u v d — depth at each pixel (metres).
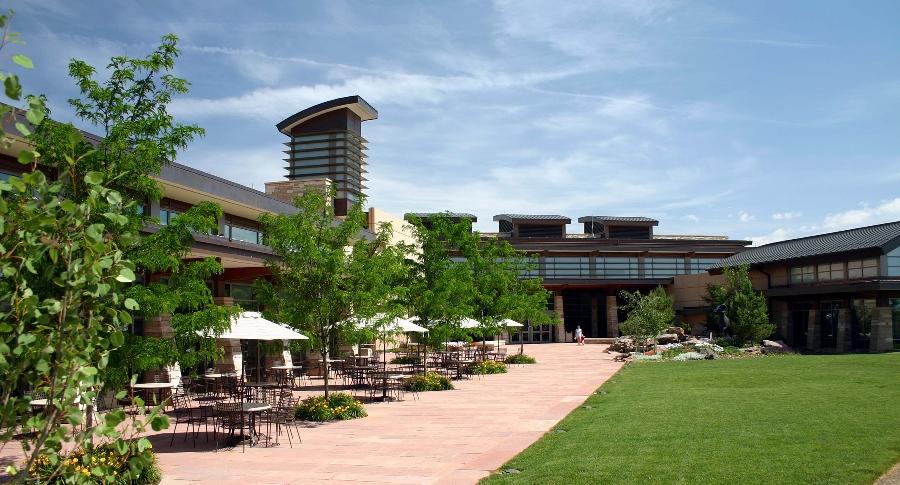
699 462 9.98
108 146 10.44
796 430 12.29
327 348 18.77
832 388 19.34
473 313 29.28
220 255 21.31
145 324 18.92
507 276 33.09
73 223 4.17
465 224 31.00
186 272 11.58
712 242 64.38
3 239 4.05
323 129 41.28
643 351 41.66
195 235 19.89
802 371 25.58
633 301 48.56
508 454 12.16
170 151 11.21
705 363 32.31
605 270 63.53
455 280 25.92
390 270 19.16
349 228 18.36
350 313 18.27
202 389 22.53
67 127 9.73
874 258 39.50
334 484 10.34
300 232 17.42
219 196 21.42
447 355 34.12
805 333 45.22
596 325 65.06
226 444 13.88
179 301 10.78
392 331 19.89
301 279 17.69
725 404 16.58
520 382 26.12
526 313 36.56
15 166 15.83
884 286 38.00
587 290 64.94
